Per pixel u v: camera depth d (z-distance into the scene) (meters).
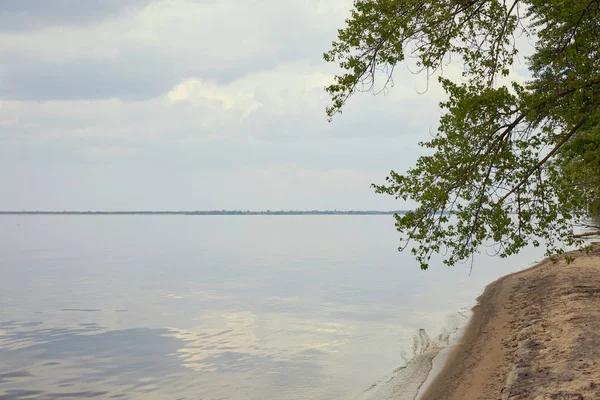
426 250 8.45
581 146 10.86
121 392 11.73
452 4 8.73
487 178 8.15
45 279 35.50
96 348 15.91
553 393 7.38
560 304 14.55
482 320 16.55
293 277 34.75
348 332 16.73
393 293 25.75
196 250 66.06
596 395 7.00
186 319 20.14
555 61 8.92
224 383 11.98
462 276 33.47
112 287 30.72
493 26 8.98
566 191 8.27
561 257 28.69
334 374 12.16
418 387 10.32
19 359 14.82
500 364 10.41
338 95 8.89
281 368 12.92
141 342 16.48
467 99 7.97
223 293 27.31
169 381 12.36
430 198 8.12
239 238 99.56
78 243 85.12
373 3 8.62
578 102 8.05
